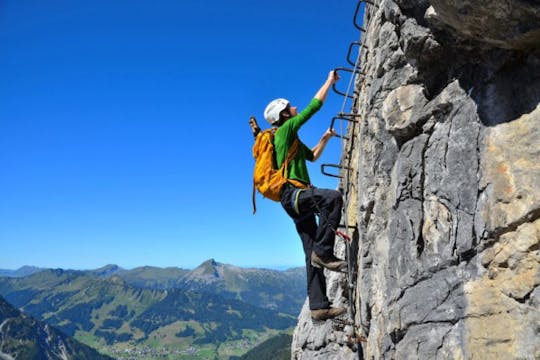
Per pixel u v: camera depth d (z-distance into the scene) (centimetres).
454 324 554
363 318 809
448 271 573
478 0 443
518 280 482
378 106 757
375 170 770
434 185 607
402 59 697
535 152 484
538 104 489
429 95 634
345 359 1087
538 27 446
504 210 500
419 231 624
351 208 957
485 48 536
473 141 556
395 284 664
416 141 646
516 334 478
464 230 552
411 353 596
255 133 764
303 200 670
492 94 538
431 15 524
